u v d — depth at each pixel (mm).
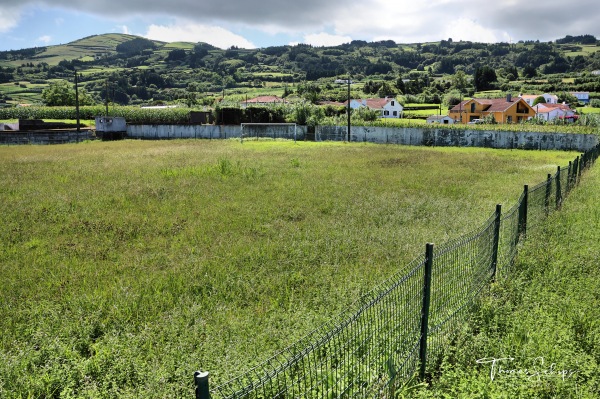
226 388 3678
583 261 7453
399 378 4035
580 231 9375
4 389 3996
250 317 5742
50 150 31641
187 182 16172
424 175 19453
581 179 16844
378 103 84125
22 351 4629
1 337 5184
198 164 21391
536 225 9359
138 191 14398
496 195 14656
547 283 6609
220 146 35781
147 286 6773
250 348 4785
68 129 49469
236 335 5160
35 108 60938
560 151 37938
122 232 9961
